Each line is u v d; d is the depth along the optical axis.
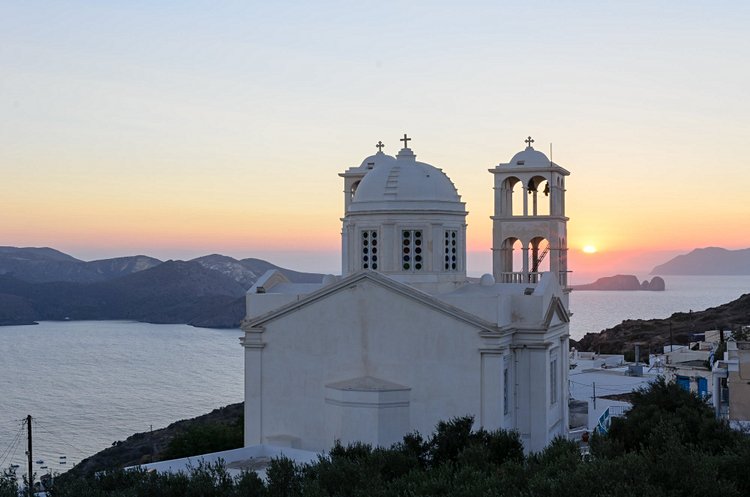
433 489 38.50
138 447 127.19
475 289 63.00
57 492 42.41
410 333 57.91
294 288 64.81
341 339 59.34
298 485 41.91
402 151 65.06
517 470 40.59
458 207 63.56
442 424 49.47
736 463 39.06
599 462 37.81
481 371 56.53
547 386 59.75
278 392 60.78
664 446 41.62
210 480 42.59
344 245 71.25
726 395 70.19
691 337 161.62
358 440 55.09
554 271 76.62
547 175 77.19
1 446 149.62
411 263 61.69
